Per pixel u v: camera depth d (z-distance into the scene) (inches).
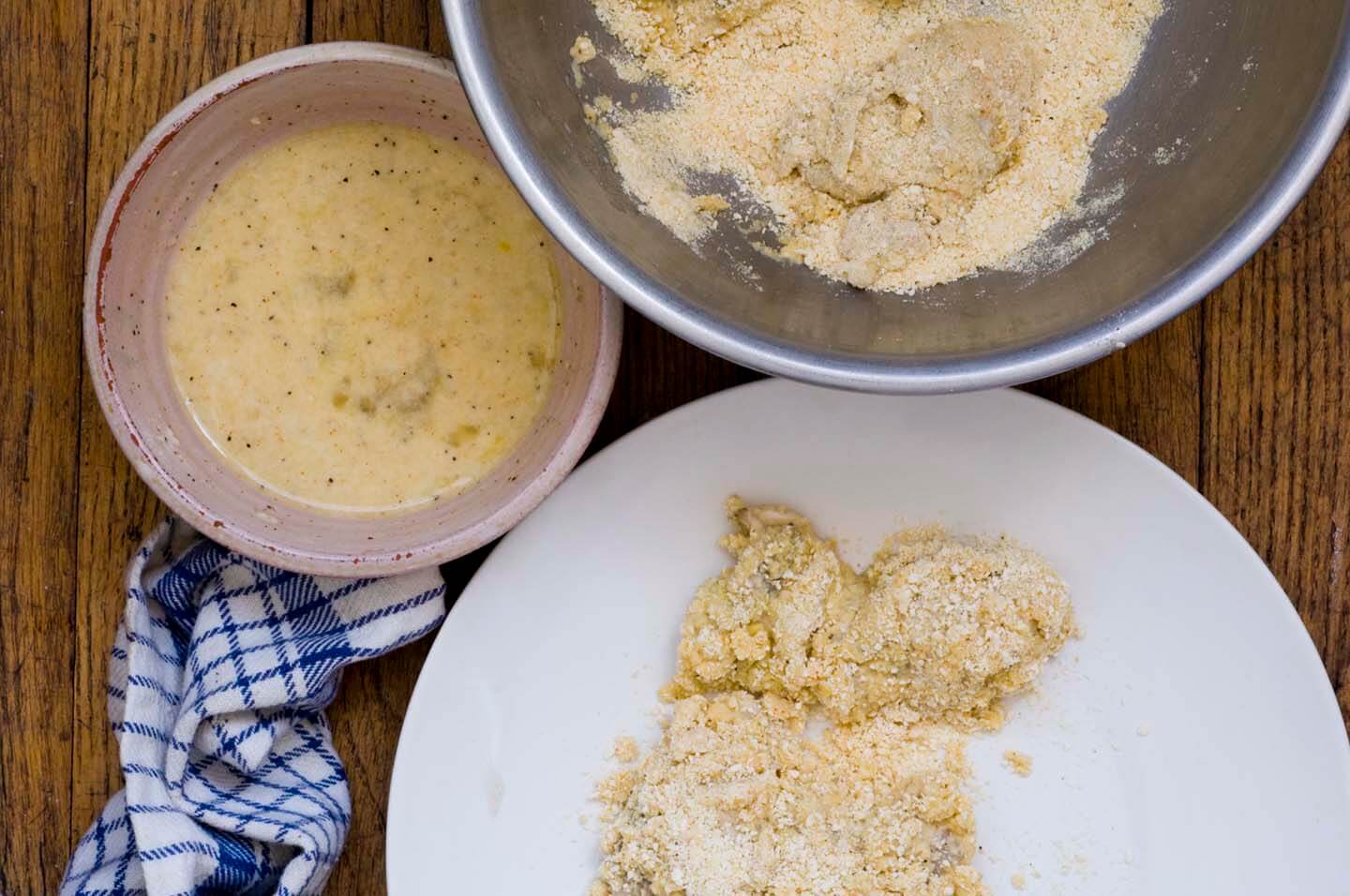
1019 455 22.3
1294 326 22.7
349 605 22.6
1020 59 21.4
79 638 23.3
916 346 20.4
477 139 22.3
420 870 22.5
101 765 23.3
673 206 21.5
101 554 23.2
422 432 22.5
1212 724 22.3
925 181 21.3
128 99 22.8
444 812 22.5
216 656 22.4
